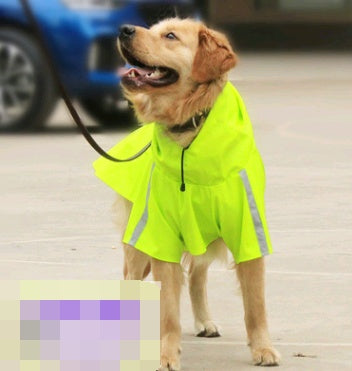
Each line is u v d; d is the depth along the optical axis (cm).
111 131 2380
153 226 977
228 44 980
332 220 1520
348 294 1183
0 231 1473
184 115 960
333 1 5566
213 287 1223
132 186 1035
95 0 2209
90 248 1382
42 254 1353
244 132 972
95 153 2062
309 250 1364
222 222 970
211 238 993
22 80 2264
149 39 973
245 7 5519
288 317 1105
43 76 2248
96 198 1680
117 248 1385
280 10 5534
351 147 2117
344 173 1850
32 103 2266
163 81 965
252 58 4578
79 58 2194
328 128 2377
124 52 983
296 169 1883
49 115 2294
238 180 963
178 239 982
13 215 1563
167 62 968
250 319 995
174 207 969
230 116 967
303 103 2855
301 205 1608
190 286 1089
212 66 961
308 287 1209
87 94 2228
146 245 977
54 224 1513
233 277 1259
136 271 1075
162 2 2252
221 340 1064
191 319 1138
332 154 2036
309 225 1492
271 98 2978
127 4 2219
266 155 2023
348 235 1438
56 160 1988
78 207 1616
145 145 1048
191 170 954
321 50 5088
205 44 970
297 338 1044
